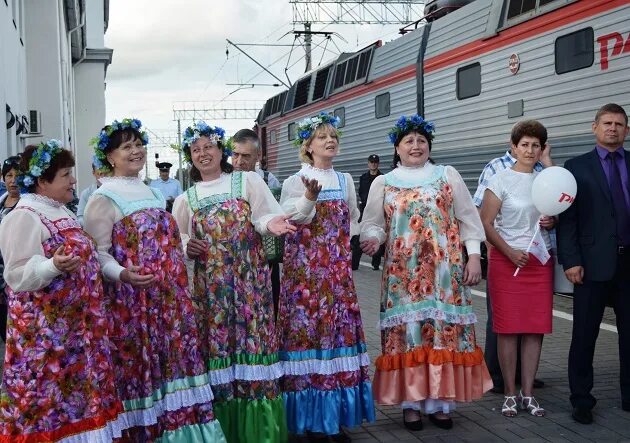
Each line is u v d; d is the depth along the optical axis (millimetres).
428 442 4977
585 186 5270
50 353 3783
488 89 12352
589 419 5230
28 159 3904
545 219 5391
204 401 4328
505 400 5508
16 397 3768
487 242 5641
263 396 4559
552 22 10641
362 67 17609
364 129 17469
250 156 5801
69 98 27141
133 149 4320
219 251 4594
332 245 4949
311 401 4867
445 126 13781
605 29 9617
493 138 12242
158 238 4273
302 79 22453
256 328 4566
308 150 5164
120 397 4129
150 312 4191
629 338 5383
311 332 4883
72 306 3838
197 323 4590
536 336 5484
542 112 10953
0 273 6215
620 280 5336
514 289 5398
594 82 9844
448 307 5129
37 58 18438
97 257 4059
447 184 5258
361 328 5031
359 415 4949
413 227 5184
